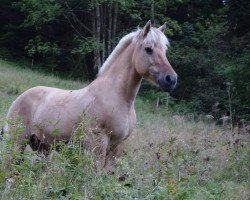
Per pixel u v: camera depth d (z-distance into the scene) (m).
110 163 5.84
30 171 4.24
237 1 21.86
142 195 4.52
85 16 24.77
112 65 6.04
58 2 22.52
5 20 26.67
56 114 5.92
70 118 5.82
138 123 11.01
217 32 21.27
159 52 5.80
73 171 4.48
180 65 21.56
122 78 5.86
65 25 25.36
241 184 6.92
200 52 21.70
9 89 15.34
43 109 6.07
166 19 22.66
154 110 16.92
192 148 7.89
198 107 18.94
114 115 5.70
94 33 22.11
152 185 4.70
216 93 18.95
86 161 4.54
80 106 5.82
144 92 20.72
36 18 22.05
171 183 4.67
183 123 12.74
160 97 19.75
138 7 23.12
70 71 24.55
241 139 9.02
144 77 5.93
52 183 4.32
